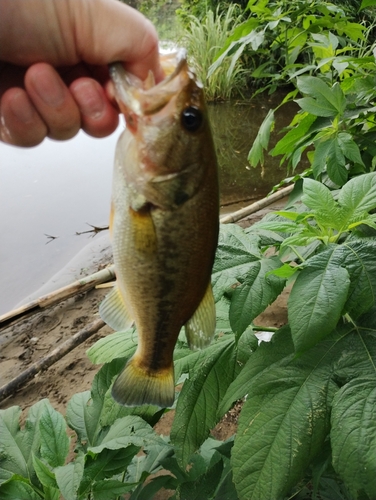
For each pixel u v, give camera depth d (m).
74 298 0.64
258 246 0.25
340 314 0.19
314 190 0.23
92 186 0.94
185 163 0.17
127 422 0.26
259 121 1.22
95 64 0.20
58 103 0.19
